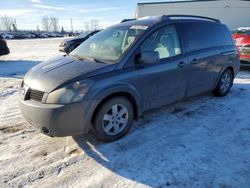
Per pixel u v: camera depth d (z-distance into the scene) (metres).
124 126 3.61
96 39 4.24
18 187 2.63
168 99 4.12
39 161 3.09
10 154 3.23
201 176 2.78
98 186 2.66
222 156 3.16
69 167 2.98
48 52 15.94
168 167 2.95
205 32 4.76
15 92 6.08
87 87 3.08
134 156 3.19
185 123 4.13
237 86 6.41
